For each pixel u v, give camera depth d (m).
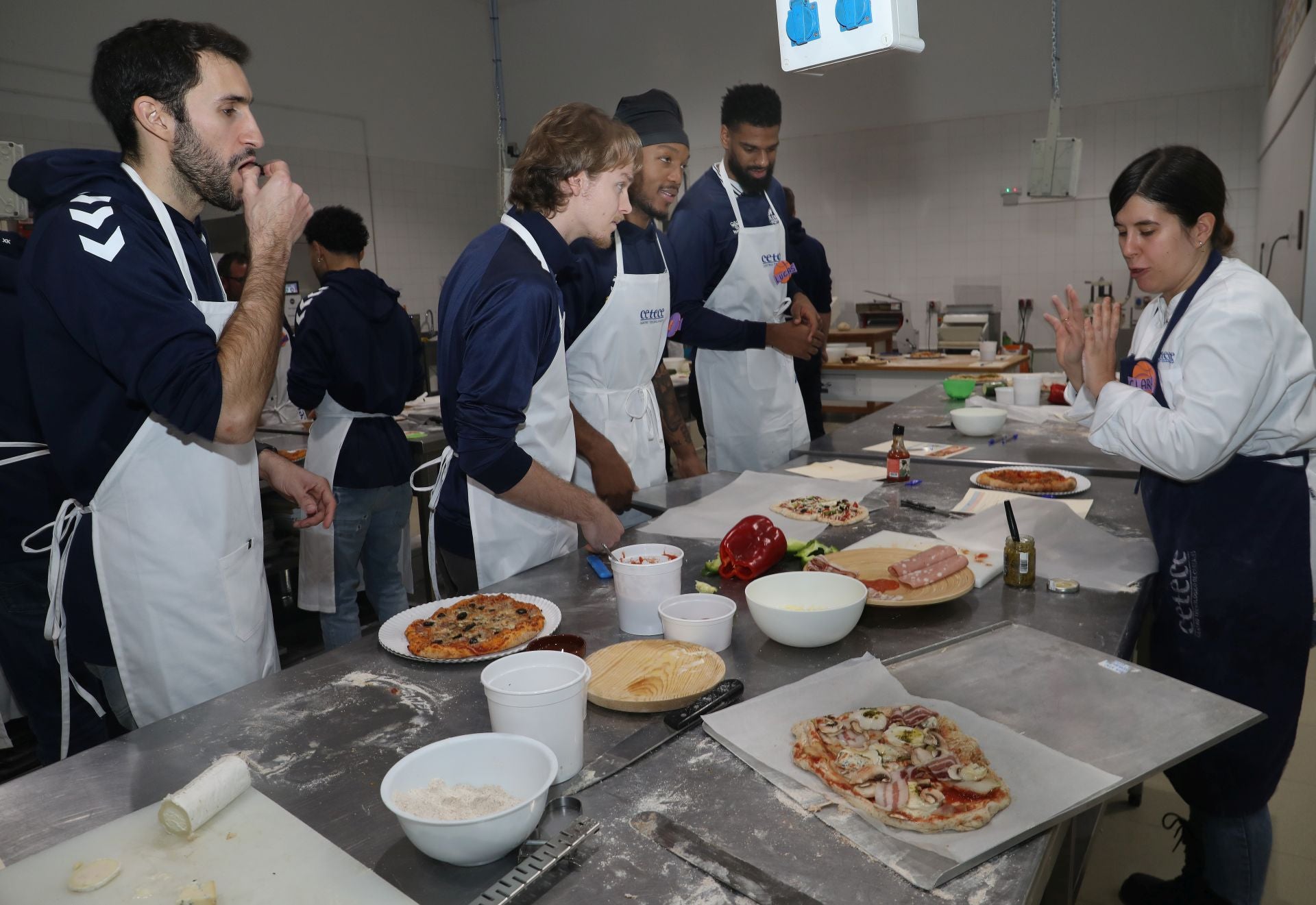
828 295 4.86
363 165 8.11
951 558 1.55
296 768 1.03
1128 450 1.61
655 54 8.74
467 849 0.81
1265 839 1.65
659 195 2.39
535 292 1.61
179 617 1.49
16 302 1.81
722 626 1.31
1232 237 1.63
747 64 8.34
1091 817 1.40
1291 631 1.57
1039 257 7.44
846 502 2.07
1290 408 1.53
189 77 1.34
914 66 7.65
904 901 0.76
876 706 1.09
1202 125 6.72
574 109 1.73
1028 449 2.68
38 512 2.05
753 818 0.89
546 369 1.80
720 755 1.02
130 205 1.36
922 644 1.33
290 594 3.88
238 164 1.43
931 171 7.74
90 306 1.26
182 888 0.79
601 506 1.72
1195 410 1.49
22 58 5.77
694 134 8.70
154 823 0.90
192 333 1.29
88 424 1.39
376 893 0.79
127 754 1.07
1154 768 0.95
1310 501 1.56
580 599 1.57
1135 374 1.72
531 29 9.28
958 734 1.00
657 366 2.54
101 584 1.47
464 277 1.70
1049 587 1.54
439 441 3.70
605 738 1.08
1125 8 6.83
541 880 0.81
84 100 6.10
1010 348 6.49
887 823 0.85
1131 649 1.36
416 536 4.95
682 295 2.94
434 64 8.80
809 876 0.80
